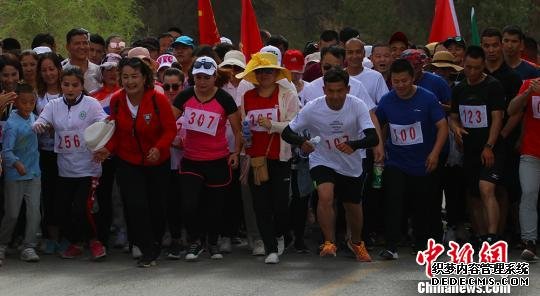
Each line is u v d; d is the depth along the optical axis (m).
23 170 10.66
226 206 11.41
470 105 11.14
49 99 11.47
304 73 13.01
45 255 11.31
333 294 8.98
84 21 28.56
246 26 14.21
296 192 11.33
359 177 10.50
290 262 10.80
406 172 11.00
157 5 42.06
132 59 10.26
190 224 10.78
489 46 11.42
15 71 11.14
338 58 11.41
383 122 11.10
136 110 10.35
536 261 10.74
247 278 9.78
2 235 10.85
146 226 10.48
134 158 10.48
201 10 14.82
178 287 9.32
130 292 9.10
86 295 8.98
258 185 10.68
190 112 10.74
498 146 11.06
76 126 10.81
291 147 10.91
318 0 43.00
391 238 10.93
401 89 10.79
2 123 10.73
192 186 10.71
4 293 9.17
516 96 11.02
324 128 10.30
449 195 12.19
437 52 12.70
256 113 10.73
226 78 11.43
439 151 10.87
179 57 12.92
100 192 11.24
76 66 11.27
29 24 27.84
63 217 10.98
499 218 11.40
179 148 11.17
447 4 15.64
